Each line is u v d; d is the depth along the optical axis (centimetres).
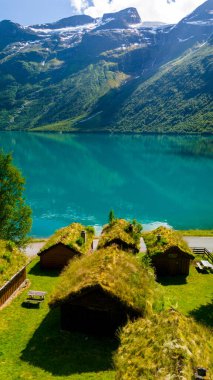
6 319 3541
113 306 3142
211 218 9388
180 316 2194
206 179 14475
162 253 4844
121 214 9756
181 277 4856
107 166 17288
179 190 12712
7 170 4862
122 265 3341
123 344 2225
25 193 12031
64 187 13012
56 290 3303
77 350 3009
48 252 5006
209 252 5756
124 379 1856
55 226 8550
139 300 3069
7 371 2706
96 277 3112
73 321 3284
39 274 4853
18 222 5047
